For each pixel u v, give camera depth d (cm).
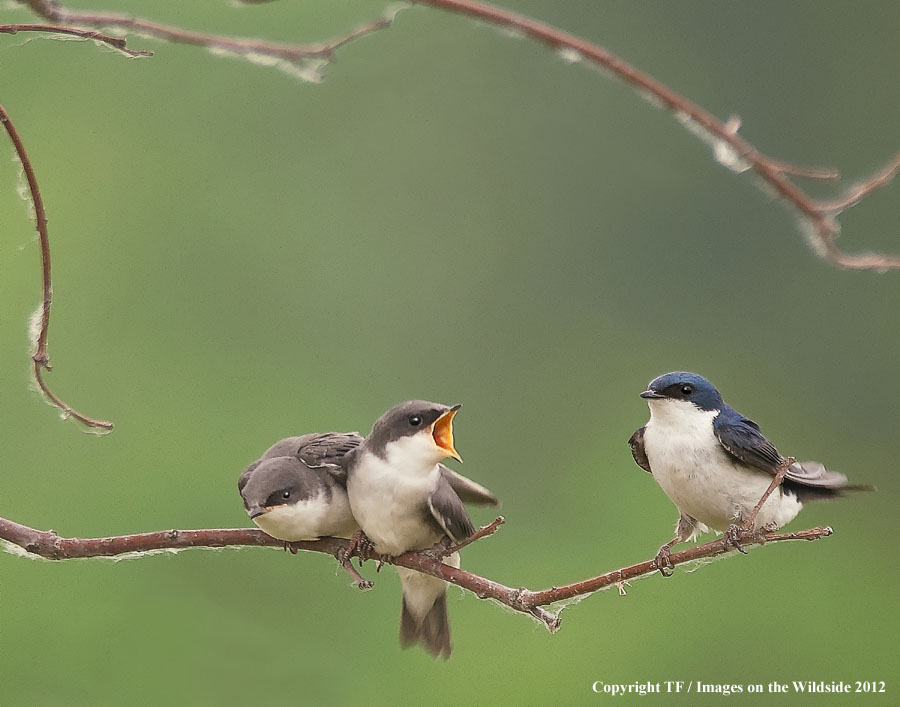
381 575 1270
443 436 734
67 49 1557
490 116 1583
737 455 737
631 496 1572
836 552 1605
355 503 731
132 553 686
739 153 485
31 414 1395
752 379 1725
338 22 1401
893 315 1739
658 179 1647
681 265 1670
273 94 1583
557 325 1631
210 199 1550
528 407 1636
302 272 1558
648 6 1855
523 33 468
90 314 1482
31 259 1437
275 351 1543
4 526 677
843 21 1852
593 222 1638
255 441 1489
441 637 813
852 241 1653
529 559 1539
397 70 1565
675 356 1686
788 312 1717
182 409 1479
